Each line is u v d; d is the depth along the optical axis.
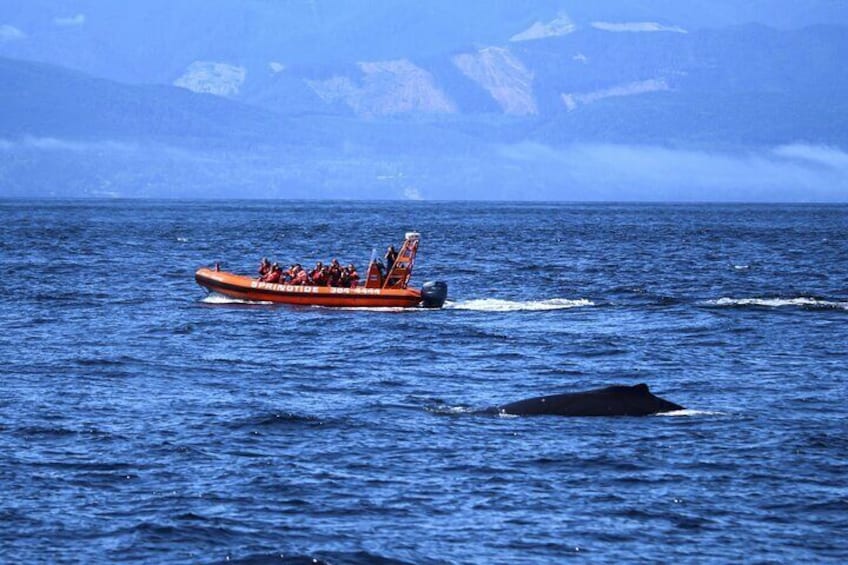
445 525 82.31
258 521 82.81
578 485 90.62
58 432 104.56
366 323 180.62
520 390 126.25
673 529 81.94
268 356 149.00
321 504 86.25
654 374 136.12
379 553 77.00
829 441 102.38
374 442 102.00
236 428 106.62
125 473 93.06
